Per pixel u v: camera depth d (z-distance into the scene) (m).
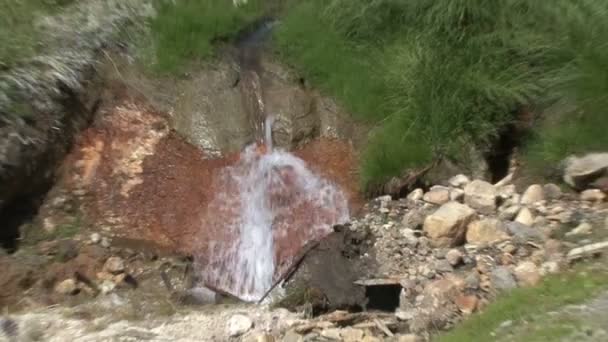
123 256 7.75
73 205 8.10
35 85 8.18
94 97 8.76
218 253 8.01
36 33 8.86
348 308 7.18
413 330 6.55
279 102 9.23
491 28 9.08
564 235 7.33
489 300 6.62
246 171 8.61
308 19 10.06
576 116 8.39
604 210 7.66
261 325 6.84
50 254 7.66
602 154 7.97
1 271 7.31
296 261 7.75
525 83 8.59
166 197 8.29
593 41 8.66
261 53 9.88
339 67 9.49
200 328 6.85
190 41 9.52
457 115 8.59
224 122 8.87
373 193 8.49
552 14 9.00
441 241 7.47
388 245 7.65
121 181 8.34
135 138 8.66
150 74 9.16
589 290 5.95
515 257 7.12
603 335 5.30
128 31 9.48
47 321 6.86
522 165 8.55
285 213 8.43
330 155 8.92
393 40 9.65
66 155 8.34
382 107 9.03
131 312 7.14
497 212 7.84
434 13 9.29
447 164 8.53
